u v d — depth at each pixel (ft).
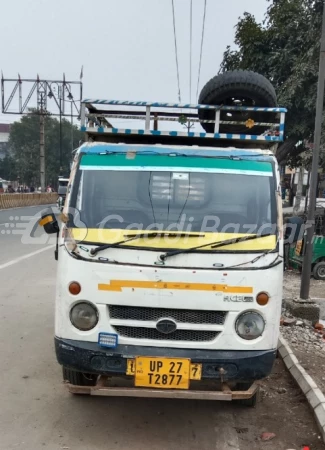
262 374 11.37
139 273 11.29
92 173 13.07
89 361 11.33
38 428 12.71
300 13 37.93
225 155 13.48
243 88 15.83
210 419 13.56
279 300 11.69
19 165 224.53
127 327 11.39
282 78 39.27
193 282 11.27
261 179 13.14
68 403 14.19
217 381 11.59
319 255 34.06
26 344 18.94
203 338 11.39
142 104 14.64
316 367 16.92
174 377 11.17
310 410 14.02
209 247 11.76
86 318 11.36
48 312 23.43
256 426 13.26
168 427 13.02
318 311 23.18
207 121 15.51
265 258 11.75
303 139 39.68
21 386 15.20
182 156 13.39
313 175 23.50
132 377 11.29
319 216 36.88
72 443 12.04
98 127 14.99
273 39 38.86
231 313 11.30
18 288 28.25
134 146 13.57
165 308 11.28
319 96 22.99
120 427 12.92
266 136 14.57
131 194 12.85
